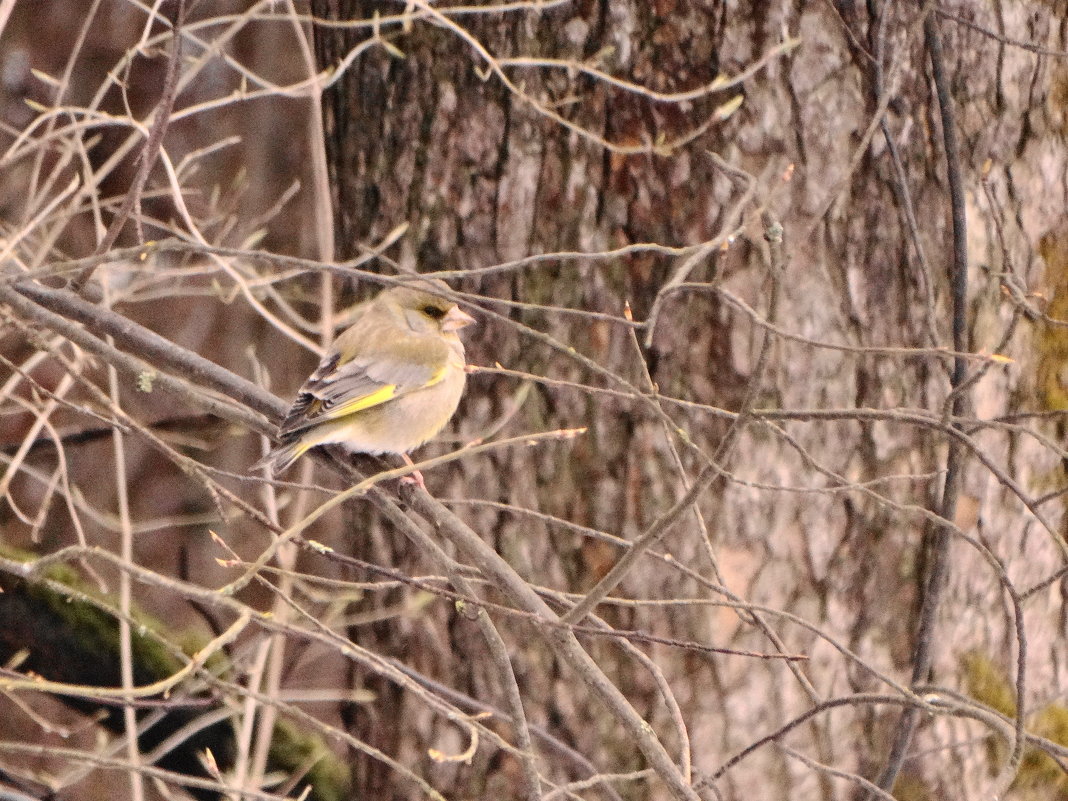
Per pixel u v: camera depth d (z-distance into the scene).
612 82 9.33
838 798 10.11
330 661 17.45
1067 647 10.90
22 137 11.32
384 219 10.57
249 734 11.11
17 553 12.56
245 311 18.41
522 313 10.02
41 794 11.80
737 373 9.72
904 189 9.40
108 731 13.22
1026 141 10.31
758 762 10.04
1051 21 10.30
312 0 11.61
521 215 10.00
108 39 17.62
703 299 9.69
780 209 9.64
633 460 9.89
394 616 10.82
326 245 11.59
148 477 18.08
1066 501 10.70
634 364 9.84
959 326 9.79
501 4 9.88
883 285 9.80
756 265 9.62
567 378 9.98
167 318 18.14
